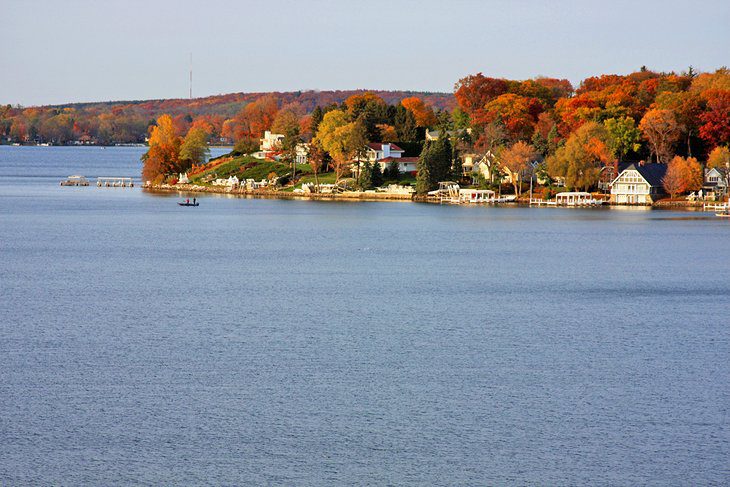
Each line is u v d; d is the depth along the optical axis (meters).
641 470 89.19
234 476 87.31
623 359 126.12
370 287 186.62
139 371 118.06
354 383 113.75
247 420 100.62
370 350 129.75
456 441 95.44
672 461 91.00
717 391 111.44
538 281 197.00
